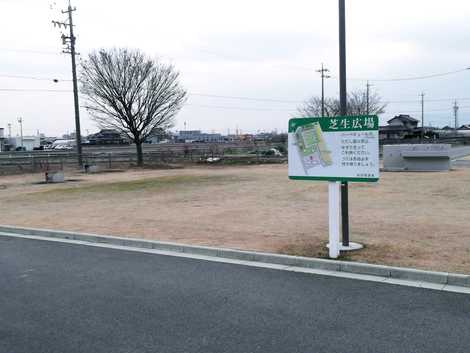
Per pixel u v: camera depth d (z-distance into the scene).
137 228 10.23
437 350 4.24
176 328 4.86
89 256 8.13
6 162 34.75
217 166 32.38
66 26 34.62
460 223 9.63
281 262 7.37
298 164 7.58
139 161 33.97
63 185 21.11
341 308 5.34
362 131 7.07
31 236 10.14
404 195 14.23
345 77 7.65
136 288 6.25
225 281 6.48
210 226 10.20
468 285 6.04
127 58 32.94
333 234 7.26
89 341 4.58
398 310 5.24
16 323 5.07
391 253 7.39
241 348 4.36
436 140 73.94
